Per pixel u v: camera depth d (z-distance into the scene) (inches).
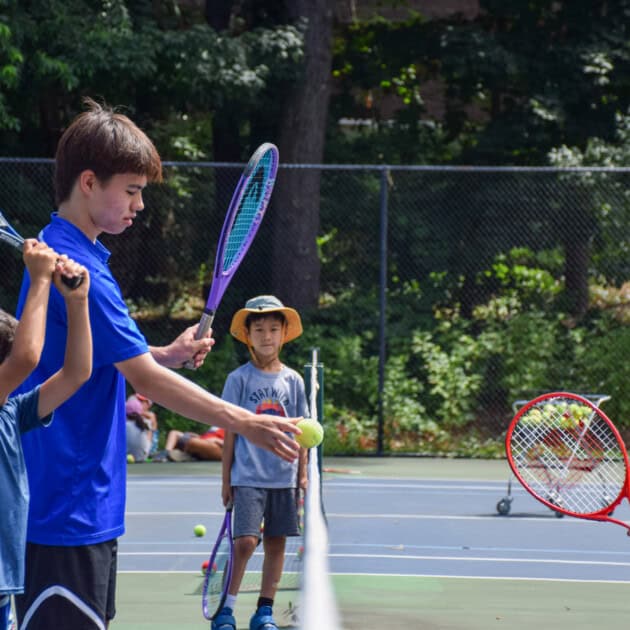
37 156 1872.5
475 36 1959.9
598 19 2006.6
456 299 1851.6
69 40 1592.0
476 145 1999.3
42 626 335.0
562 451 941.8
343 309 1779.0
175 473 1278.3
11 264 1699.1
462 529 953.5
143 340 338.3
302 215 1807.3
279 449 327.3
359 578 753.6
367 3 2368.4
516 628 617.9
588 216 1838.1
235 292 1866.4
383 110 2486.5
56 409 336.5
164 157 1932.8
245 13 1993.1
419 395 1625.2
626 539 914.7
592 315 1770.4
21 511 323.0
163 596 690.2
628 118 1982.0
